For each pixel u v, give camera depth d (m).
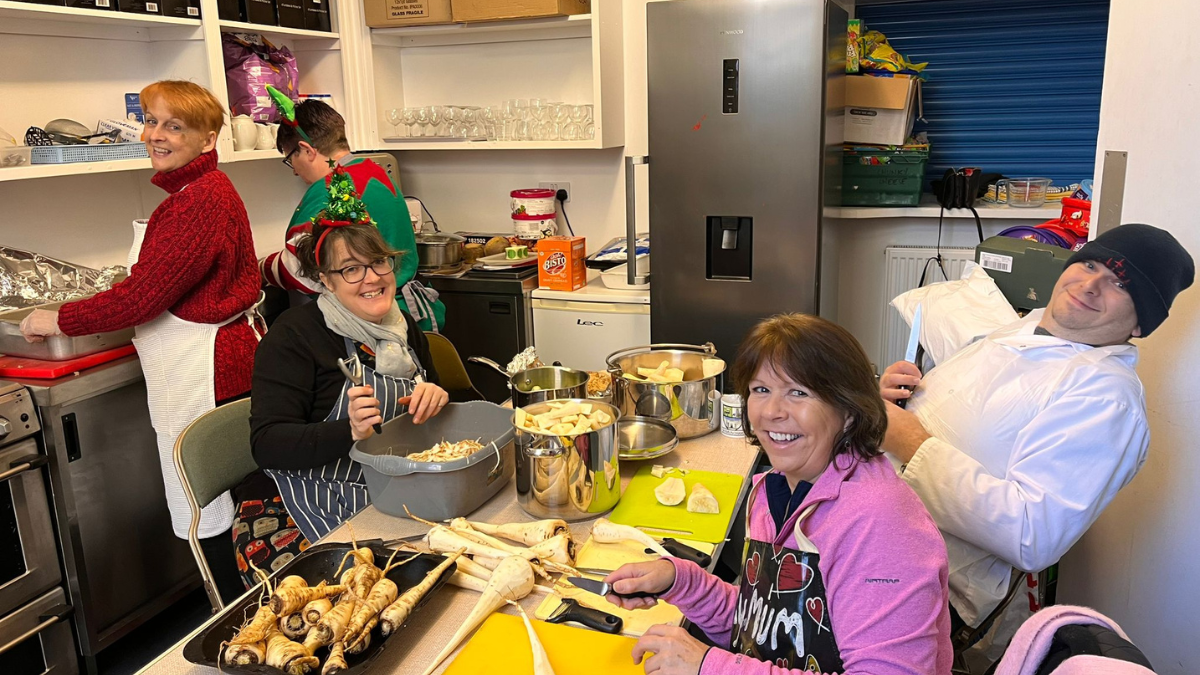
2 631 2.21
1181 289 1.47
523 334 3.45
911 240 3.67
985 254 2.38
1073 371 1.49
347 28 3.73
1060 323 1.57
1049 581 2.17
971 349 1.80
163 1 2.85
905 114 3.38
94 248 3.04
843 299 3.81
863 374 1.06
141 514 2.58
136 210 3.20
